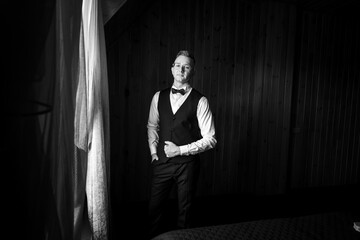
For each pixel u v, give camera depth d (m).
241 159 3.31
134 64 2.81
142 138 2.90
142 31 2.81
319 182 3.78
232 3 3.10
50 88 0.66
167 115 2.04
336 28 3.63
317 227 1.36
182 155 1.96
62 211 0.86
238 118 3.25
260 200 3.21
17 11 0.56
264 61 3.22
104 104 1.81
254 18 3.18
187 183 1.99
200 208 2.90
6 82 0.56
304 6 3.32
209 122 2.05
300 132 3.61
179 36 2.95
